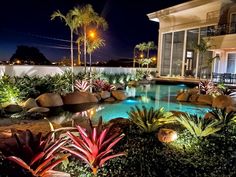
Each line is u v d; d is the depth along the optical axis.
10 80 9.55
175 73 22.64
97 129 3.20
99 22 13.33
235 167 3.25
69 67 13.86
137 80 19.64
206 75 19.58
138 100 11.55
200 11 19.62
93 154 2.84
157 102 11.04
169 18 22.72
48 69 12.70
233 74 16.00
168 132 3.95
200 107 9.92
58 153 2.79
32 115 7.27
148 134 4.30
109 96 11.45
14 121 6.53
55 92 10.23
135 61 26.36
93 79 13.44
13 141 3.12
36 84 10.12
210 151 3.62
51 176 2.54
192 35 20.78
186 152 3.54
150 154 3.48
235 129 4.59
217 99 10.06
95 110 8.97
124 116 7.97
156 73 23.39
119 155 3.05
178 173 3.07
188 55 21.31
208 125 4.11
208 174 3.06
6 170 2.59
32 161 2.43
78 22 12.83
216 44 16.55
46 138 2.84
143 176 3.00
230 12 18.05
